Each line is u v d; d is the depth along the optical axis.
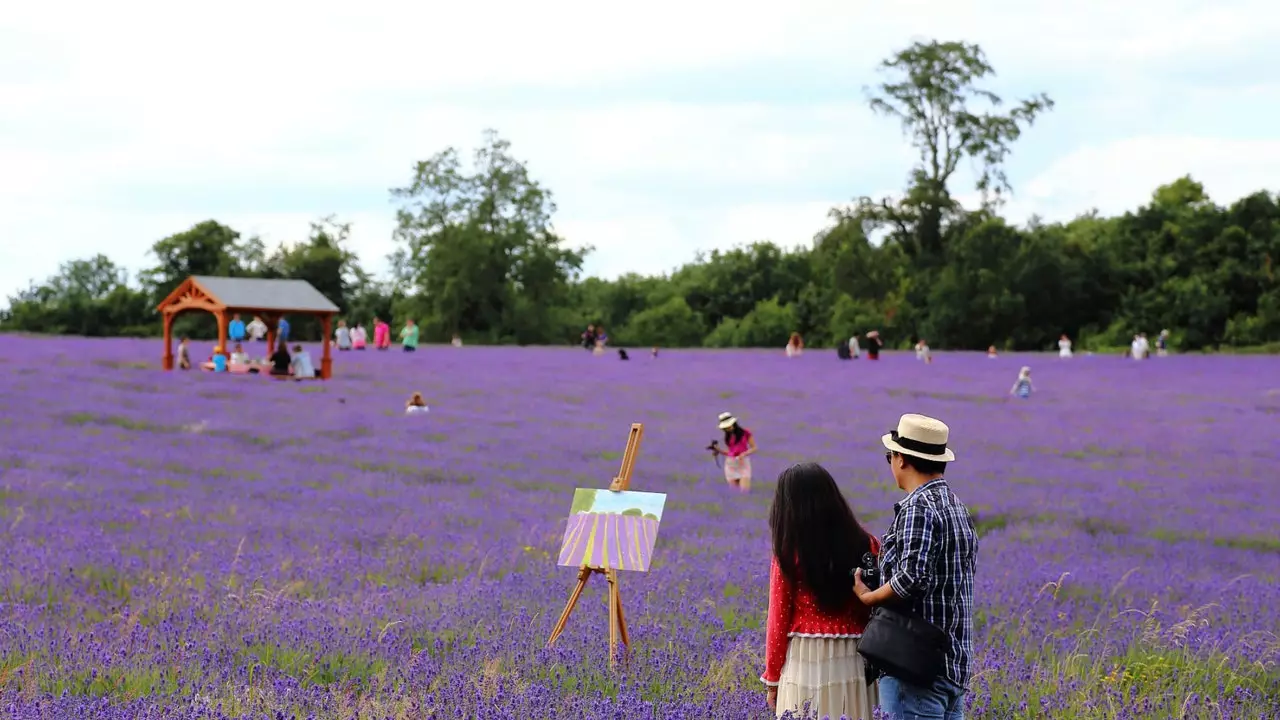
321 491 20.64
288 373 45.03
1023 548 16.61
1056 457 29.62
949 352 86.50
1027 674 8.12
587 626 9.20
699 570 12.76
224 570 12.38
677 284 146.25
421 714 6.38
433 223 116.00
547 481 23.25
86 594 11.11
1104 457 29.75
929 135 97.00
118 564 12.54
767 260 137.50
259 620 9.38
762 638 9.15
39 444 25.27
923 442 5.97
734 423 22.97
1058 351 97.56
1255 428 36.00
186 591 11.16
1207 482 25.36
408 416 34.22
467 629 9.23
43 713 6.26
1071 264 100.12
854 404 42.16
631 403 41.25
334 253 124.25
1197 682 8.22
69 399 33.91
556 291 117.44
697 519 18.28
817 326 115.69
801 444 30.94
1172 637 9.65
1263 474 26.92
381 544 15.22
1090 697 7.51
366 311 123.94
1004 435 33.75
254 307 44.62
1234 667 8.69
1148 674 8.35
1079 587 12.85
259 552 13.82
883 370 59.91
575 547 8.06
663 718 6.29
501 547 14.74
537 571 12.88
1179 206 122.62
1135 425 36.69
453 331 112.50
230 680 7.27
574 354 72.94
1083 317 101.31
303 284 46.78
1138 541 17.78
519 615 9.43
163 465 23.38
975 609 11.13
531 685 6.88
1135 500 22.56
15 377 39.31
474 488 21.83
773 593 6.26
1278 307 93.75
